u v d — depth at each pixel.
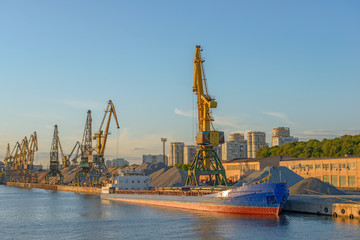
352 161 121.88
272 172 110.44
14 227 66.62
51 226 67.00
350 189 118.94
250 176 116.06
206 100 108.06
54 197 146.88
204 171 107.88
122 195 113.94
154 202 96.94
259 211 69.38
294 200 73.06
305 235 52.69
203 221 65.69
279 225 59.59
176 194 92.12
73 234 59.00
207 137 106.75
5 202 122.12
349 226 56.78
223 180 116.12
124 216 76.62
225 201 74.19
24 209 97.75
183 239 53.22
